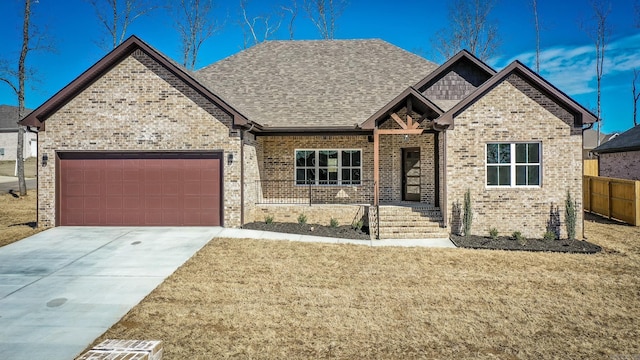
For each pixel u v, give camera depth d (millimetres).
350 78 18078
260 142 16438
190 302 7039
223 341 5551
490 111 12820
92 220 13812
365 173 16750
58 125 13625
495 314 6559
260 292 7562
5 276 8617
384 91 17094
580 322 6273
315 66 19047
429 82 16031
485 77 15969
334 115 15656
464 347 5441
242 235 12516
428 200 15961
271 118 15570
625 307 6898
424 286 7953
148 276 8570
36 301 7141
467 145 12852
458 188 12898
